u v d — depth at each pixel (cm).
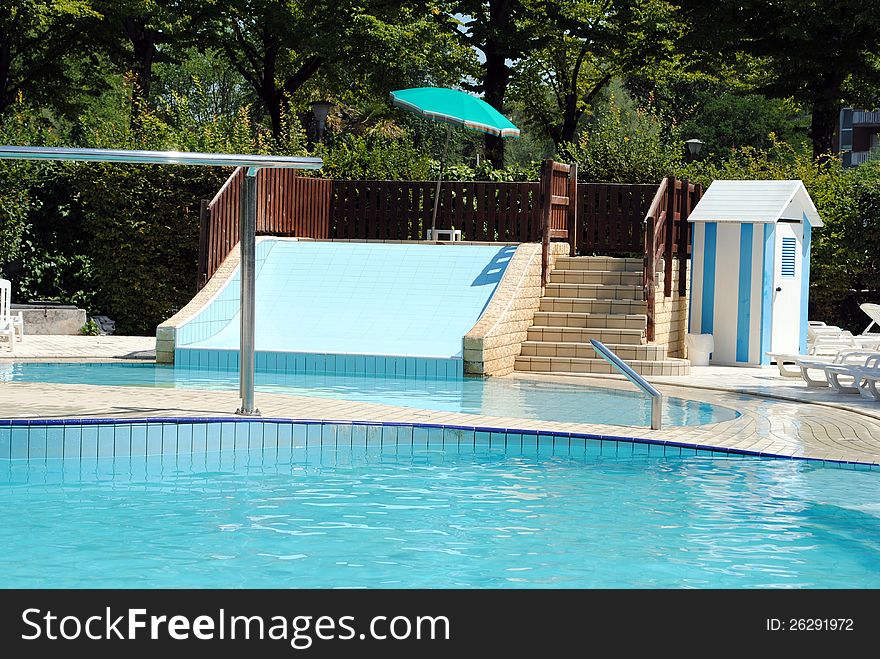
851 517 729
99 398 1039
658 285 1688
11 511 726
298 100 4122
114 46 3416
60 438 869
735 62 3397
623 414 1138
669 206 1714
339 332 1609
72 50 3459
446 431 973
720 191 1778
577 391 1348
